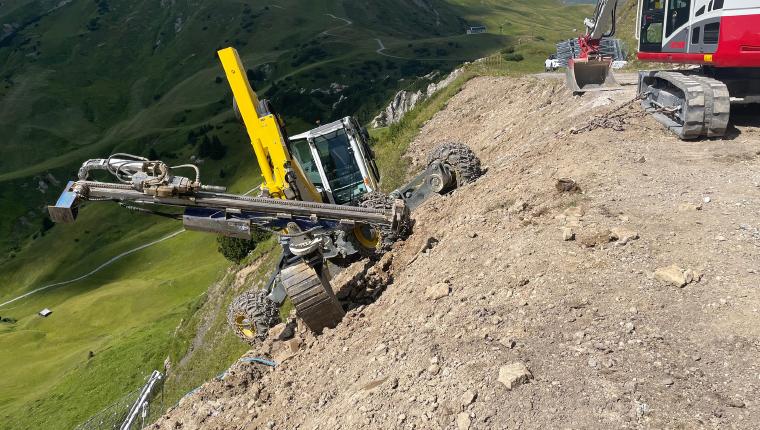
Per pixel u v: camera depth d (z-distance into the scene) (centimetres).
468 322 610
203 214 879
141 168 864
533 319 574
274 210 866
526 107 1983
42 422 4459
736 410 426
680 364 478
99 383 4712
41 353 7312
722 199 757
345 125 1284
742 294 544
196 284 8494
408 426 496
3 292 11869
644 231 691
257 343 1055
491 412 469
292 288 852
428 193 1273
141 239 11969
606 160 980
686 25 1178
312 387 714
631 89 1555
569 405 455
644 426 424
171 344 3703
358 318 855
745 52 1076
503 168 1241
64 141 18925
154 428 872
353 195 1317
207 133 15888
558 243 707
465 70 3431
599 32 1691
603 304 570
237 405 812
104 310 8225
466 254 809
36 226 14450
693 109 1014
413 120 3083
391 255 1109
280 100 16175
